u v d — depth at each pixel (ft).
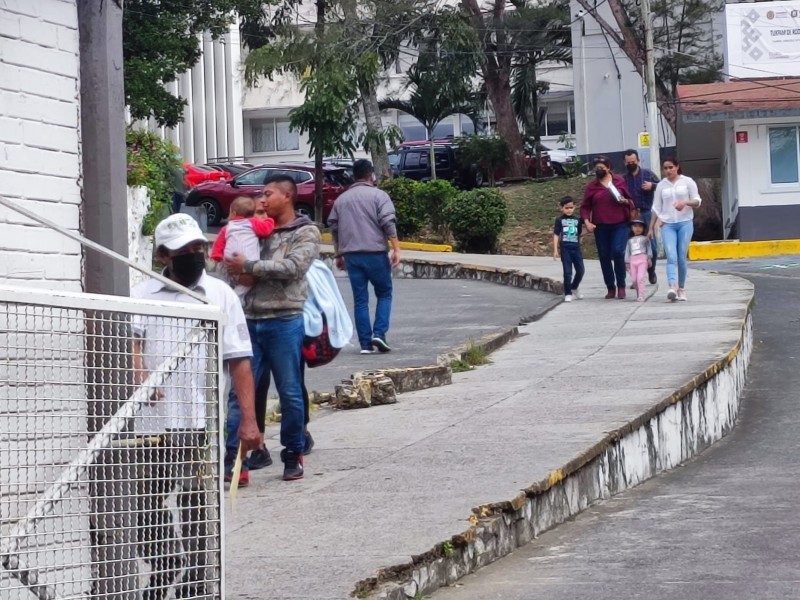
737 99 118.42
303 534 24.38
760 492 31.27
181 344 17.81
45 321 15.84
